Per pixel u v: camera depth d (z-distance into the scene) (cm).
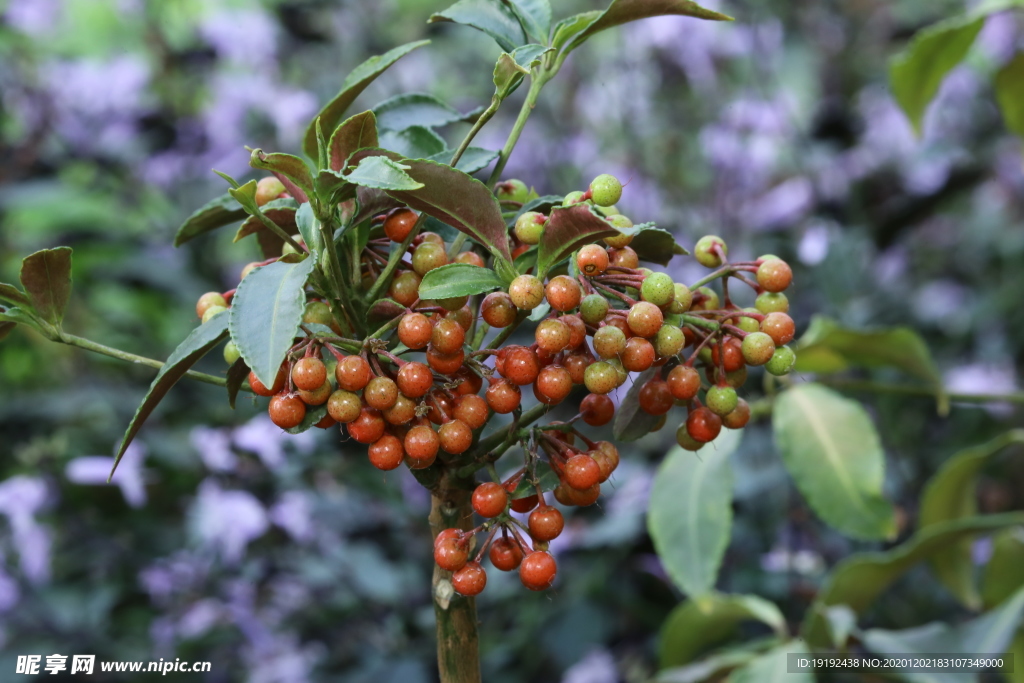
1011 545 67
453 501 44
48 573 81
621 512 81
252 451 78
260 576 80
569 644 78
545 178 111
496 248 41
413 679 75
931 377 63
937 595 87
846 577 62
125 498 80
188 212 100
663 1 44
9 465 86
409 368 41
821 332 61
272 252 47
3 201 98
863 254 100
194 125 108
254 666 84
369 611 81
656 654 82
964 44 69
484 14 45
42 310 44
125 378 99
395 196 41
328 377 42
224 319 42
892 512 58
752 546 86
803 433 59
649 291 41
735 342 44
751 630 83
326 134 46
